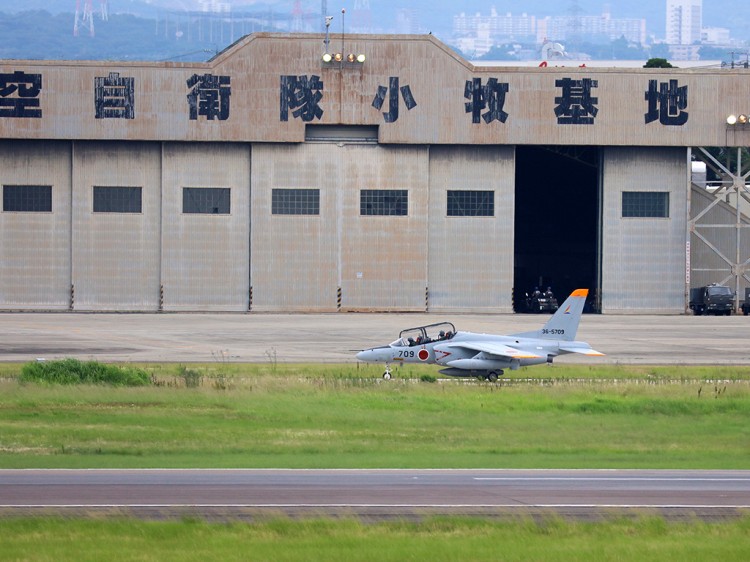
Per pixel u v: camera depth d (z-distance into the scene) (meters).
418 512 81.81
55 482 91.62
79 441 117.06
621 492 90.69
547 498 87.75
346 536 73.62
